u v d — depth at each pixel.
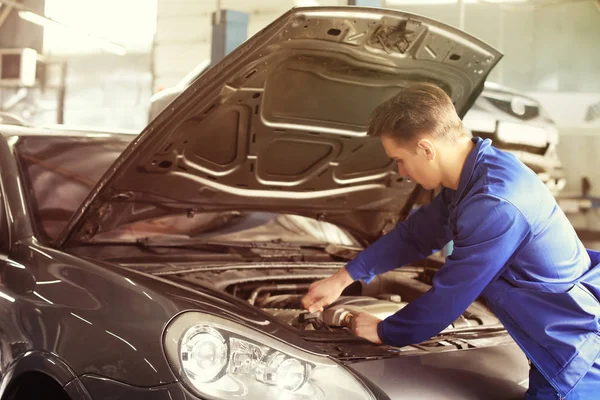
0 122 2.29
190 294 1.39
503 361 1.53
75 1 13.93
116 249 1.98
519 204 1.23
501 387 1.43
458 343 1.60
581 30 10.52
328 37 1.62
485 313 1.93
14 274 1.60
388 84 1.91
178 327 1.20
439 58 1.81
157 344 1.19
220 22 7.65
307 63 1.72
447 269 1.30
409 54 1.77
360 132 2.06
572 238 1.31
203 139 1.80
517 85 10.95
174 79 13.08
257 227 2.38
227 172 1.99
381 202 2.37
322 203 2.28
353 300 1.87
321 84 1.82
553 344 1.27
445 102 1.33
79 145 2.14
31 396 1.44
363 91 1.91
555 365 1.27
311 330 1.51
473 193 1.29
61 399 1.40
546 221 1.26
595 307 1.27
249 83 1.68
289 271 2.13
